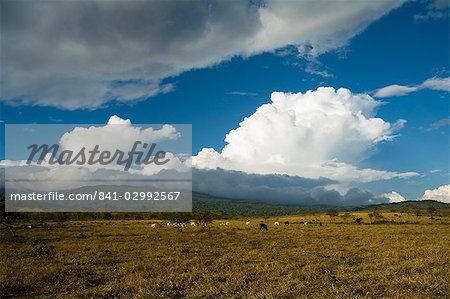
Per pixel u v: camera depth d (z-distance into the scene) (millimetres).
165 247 34344
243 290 16391
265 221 111562
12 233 51875
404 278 17078
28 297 16500
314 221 104500
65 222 93062
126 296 15953
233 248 33562
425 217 114000
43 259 27625
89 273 21516
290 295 15281
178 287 17328
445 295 14453
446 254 26000
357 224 85438
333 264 23266
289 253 29141
